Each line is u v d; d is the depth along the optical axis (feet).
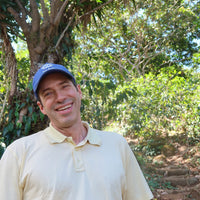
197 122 22.47
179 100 22.21
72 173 3.52
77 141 4.04
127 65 32.12
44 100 3.96
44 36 9.70
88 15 11.14
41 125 9.57
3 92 10.94
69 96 3.95
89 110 13.03
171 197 16.62
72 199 3.40
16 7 10.24
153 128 24.50
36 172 3.45
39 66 9.64
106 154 3.87
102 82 11.19
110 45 28.84
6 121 9.64
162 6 30.89
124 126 24.34
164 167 22.88
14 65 10.31
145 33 34.14
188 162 22.89
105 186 3.56
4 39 10.39
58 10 9.77
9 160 3.59
